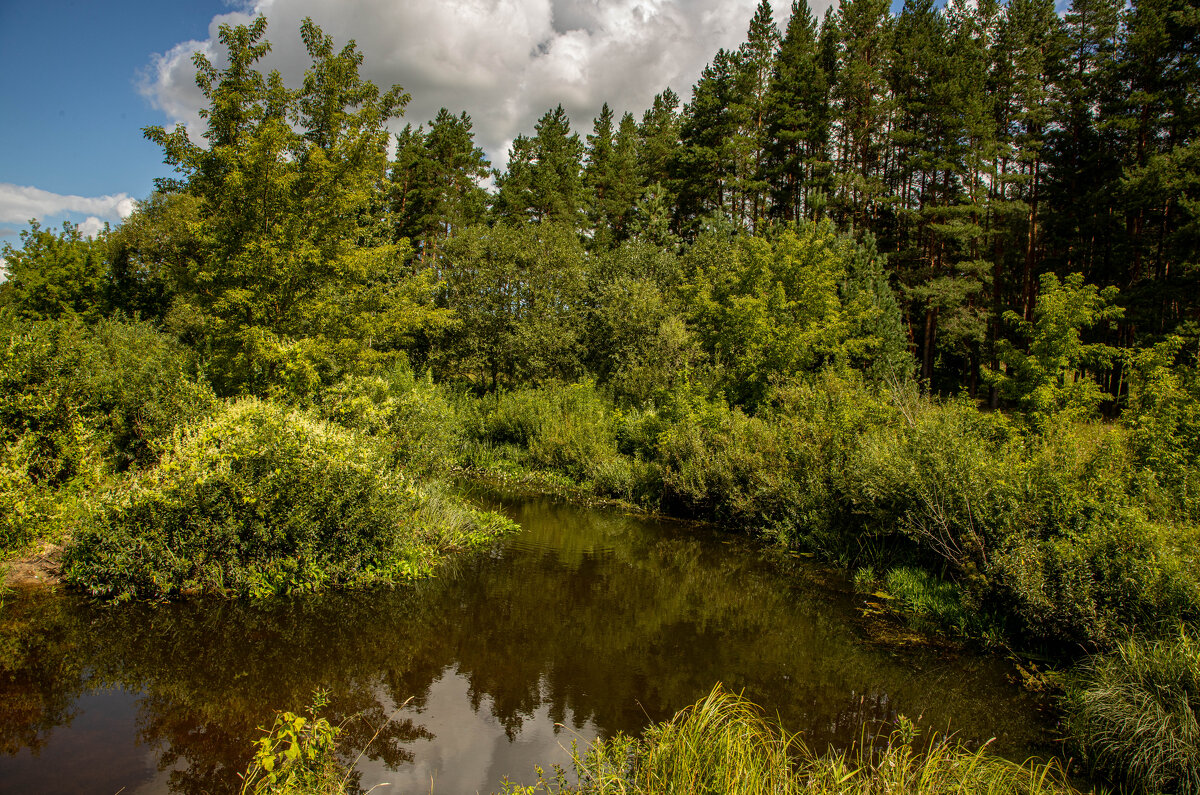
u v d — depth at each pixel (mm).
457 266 28469
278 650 6414
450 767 4676
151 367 11547
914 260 28953
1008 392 16984
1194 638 5414
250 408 8578
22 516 7844
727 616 8273
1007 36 29000
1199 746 4453
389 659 6457
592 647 7098
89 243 29156
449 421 15727
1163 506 7156
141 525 7496
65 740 4684
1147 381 10430
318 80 13617
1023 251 28672
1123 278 26234
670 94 42656
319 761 4180
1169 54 24406
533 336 26578
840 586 9562
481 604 8234
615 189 38719
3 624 6484
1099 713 5047
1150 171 22078
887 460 9766
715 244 27250
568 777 4566
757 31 32438
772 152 30203
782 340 19562
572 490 16984
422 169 35969
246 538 7926
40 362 9586
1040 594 6707
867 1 31828
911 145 29891
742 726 4152
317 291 13172
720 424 14680
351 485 8547
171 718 5070
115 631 6520
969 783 3988
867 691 6215
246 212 11898
